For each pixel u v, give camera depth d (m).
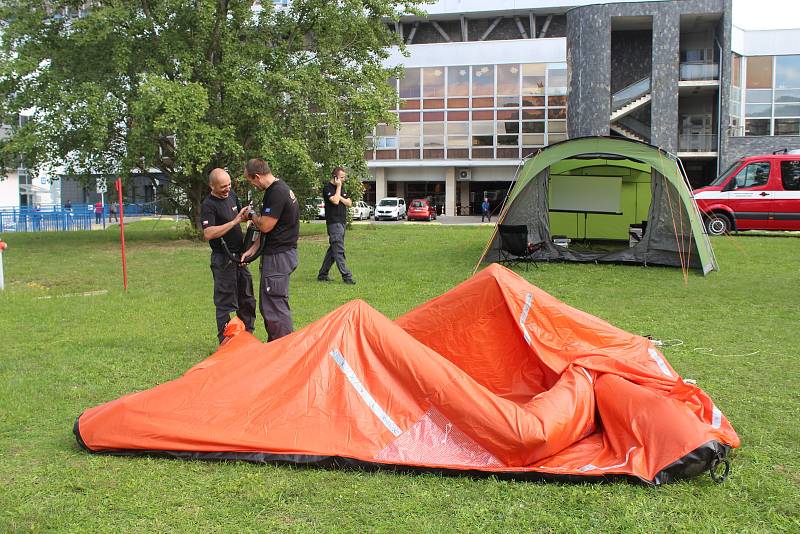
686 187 13.11
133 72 18.92
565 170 16.34
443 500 3.80
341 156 20.06
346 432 4.33
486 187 48.41
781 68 37.84
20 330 8.13
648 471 4.00
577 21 34.56
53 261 15.40
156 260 15.63
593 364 5.12
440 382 4.44
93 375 6.18
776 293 10.59
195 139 17.48
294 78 19.05
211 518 3.60
